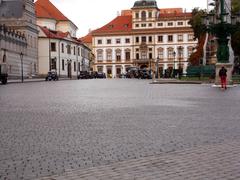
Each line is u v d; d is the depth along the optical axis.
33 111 18.59
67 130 13.02
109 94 30.72
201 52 76.69
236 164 8.43
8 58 83.44
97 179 7.41
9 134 12.28
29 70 98.88
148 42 158.75
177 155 9.30
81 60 134.75
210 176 7.55
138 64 160.00
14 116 16.69
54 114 17.38
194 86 43.38
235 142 10.81
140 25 159.38
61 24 133.62
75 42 127.00
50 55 110.44
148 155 9.34
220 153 9.46
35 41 104.62
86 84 53.56
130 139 11.38
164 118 15.89
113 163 8.60
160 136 11.84
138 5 158.62
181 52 155.38
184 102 23.08
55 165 8.49
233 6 64.62
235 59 70.94
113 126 13.84
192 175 7.62
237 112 17.88
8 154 9.53
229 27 39.88
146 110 18.86
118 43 163.12
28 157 9.23
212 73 58.59
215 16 40.88
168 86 44.22
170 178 7.43
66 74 119.19
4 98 26.94
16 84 56.81
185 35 155.00
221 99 25.05
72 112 18.14
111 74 161.88
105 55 164.62
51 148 10.20
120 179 7.40
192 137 11.63
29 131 12.84
